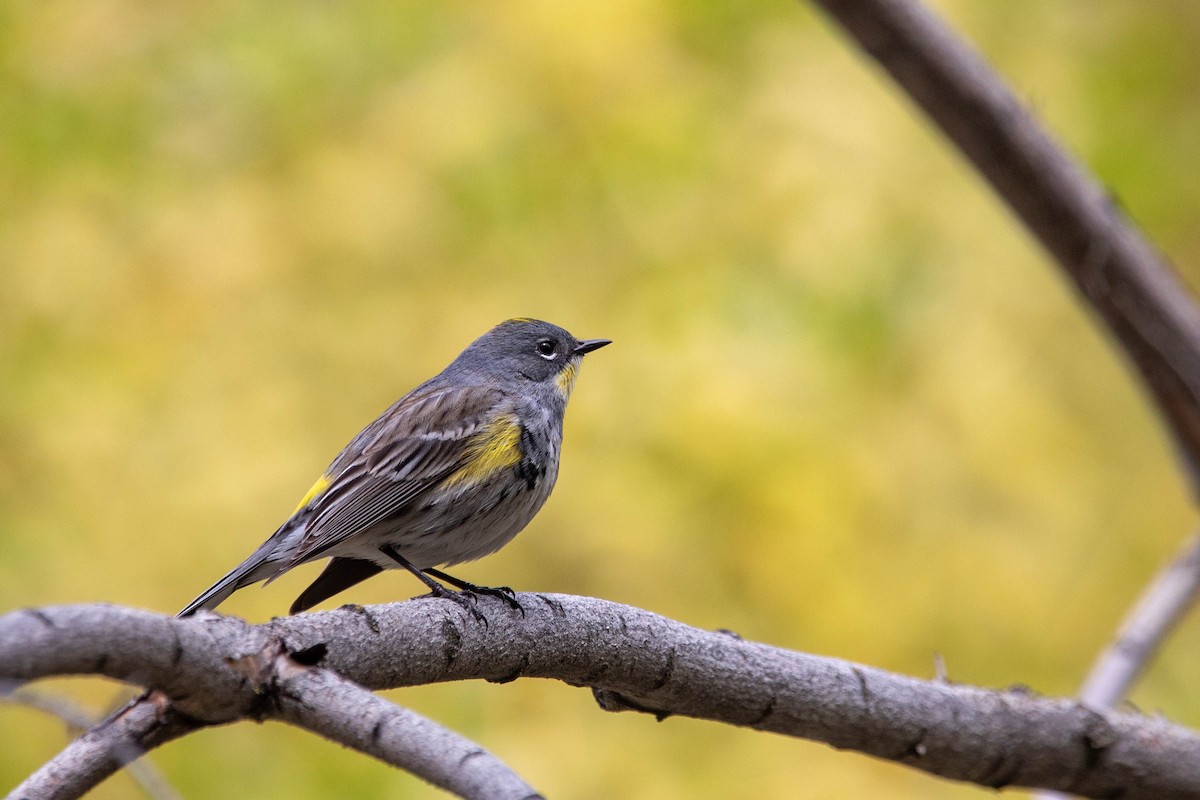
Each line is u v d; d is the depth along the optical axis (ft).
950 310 44.57
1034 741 23.41
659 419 42.93
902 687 22.72
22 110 45.14
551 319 44.70
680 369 43.16
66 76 45.73
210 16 46.85
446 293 44.98
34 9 46.62
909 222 45.60
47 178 44.88
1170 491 44.27
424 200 45.47
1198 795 24.13
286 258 44.93
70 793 15.47
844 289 44.06
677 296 44.29
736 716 21.88
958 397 43.47
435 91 46.34
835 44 48.03
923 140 46.65
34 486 41.60
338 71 46.39
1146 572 43.01
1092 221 27.84
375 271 45.09
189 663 15.10
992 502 43.01
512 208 45.47
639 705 21.81
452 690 40.01
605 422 43.45
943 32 26.78
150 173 45.32
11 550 40.42
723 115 46.91
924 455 42.86
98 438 42.06
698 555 42.06
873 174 46.03
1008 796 39.78
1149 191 46.57
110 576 40.42
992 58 49.26
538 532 42.86
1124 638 28.14
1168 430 29.78
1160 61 48.62
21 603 39.78
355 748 15.37
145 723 15.81
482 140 45.68
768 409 42.65
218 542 41.37
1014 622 41.83
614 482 42.57
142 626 14.71
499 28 47.32
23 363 43.01
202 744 36.52
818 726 22.24
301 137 46.03
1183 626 44.21
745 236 45.32
